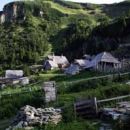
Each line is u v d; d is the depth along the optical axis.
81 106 40.56
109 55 111.94
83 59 134.88
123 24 147.75
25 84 109.31
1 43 194.50
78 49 163.88
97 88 58.62
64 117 39.34
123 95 49.22
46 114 39.28
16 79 126.81
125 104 41.22
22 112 39.66
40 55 189.75
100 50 147.62
